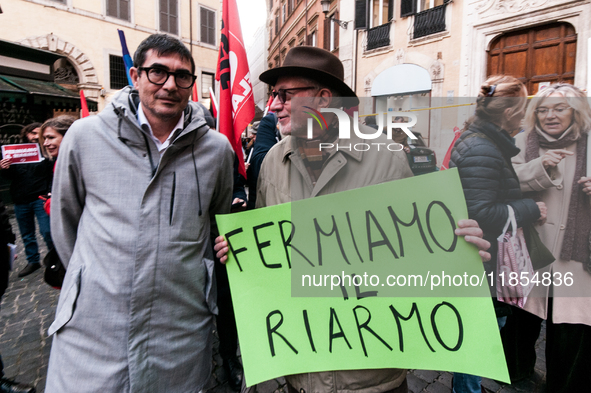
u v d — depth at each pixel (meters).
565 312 1.41
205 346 1.24
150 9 15.15
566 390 1.57
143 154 1.15
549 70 6.93
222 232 1.20
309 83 1.12
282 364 1.08
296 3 18.36
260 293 1.15
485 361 1.01
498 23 7.55
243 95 1.94
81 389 1.05
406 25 9.66
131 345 1.07
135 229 1.10
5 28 11.42
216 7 17.59
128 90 1.25
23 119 7.58
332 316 1.10
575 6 6.36
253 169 2.04
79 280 1.10
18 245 4.76
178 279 1.14
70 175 1.15
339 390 1.06
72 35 12.88
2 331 2.59
